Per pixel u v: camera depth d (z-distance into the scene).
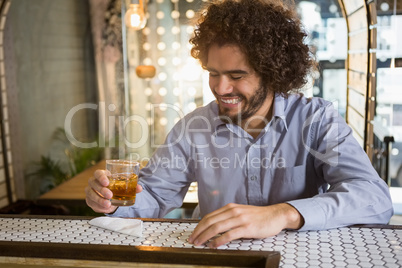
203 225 1.04
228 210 1.07
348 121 4.18
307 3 4.97
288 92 1.49
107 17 5.85
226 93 1.35
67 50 5.71
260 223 1.04
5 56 4.48
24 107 4.74
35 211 4.26
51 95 5.35
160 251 0.93
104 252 0.94
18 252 0.97
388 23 3.39
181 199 1.65
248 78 1.34
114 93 5.95
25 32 4.83
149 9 5.49
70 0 5.85
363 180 1.31
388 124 3.65
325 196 1.20
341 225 1.14
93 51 5.94
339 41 5.00
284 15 1.40
